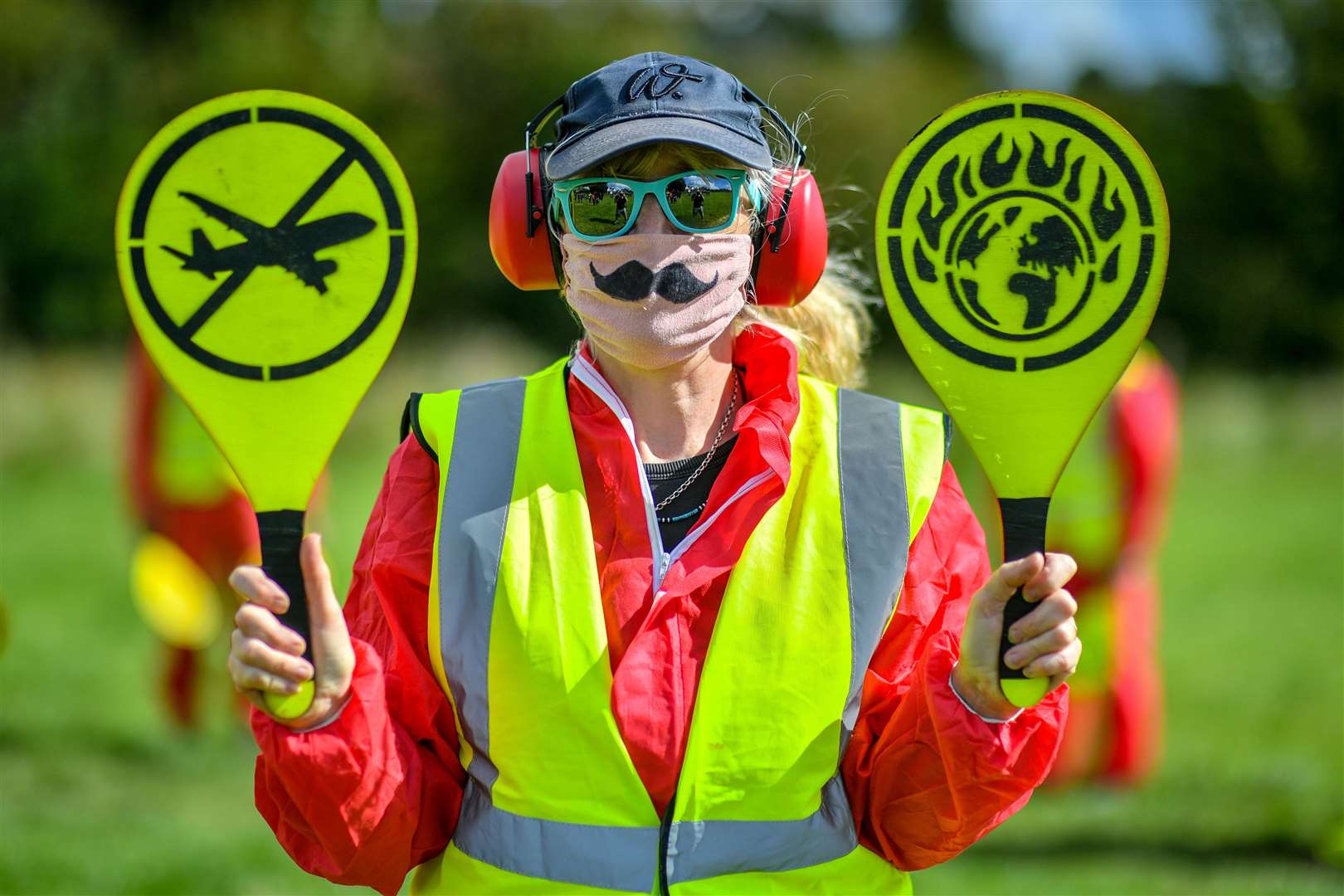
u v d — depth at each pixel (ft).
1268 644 92.07
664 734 20.13
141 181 19.39
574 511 20.79
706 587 20.68
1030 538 19.35
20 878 46.83
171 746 65.62
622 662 20.27
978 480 117.60
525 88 276.00
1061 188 19.81
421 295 243.60
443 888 20.94
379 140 19.57
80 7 252.62
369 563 21.65
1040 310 19.76
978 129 19.97
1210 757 66.08
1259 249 243.19
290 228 19.49
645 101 20.84
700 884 19.94
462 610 20.47
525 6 286.25
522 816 20.12
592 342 22.02
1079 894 46.75
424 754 21.15
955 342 19.85
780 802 20.15
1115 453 57.72
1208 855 52.16
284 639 18.40
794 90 280.72
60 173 211.00
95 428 154.40
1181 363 240.32
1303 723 72.95
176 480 65.05
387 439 169.48
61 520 125.08
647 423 21.86
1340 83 235.20
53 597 97.25
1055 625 18.70
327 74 237.45
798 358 23.88
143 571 66.69
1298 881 49.01
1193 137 244.63
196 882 47.32
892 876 21.83
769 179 21.90
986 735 19.60
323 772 19.12
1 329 207.21
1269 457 180.45
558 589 20.40
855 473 21.22
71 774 60.70
